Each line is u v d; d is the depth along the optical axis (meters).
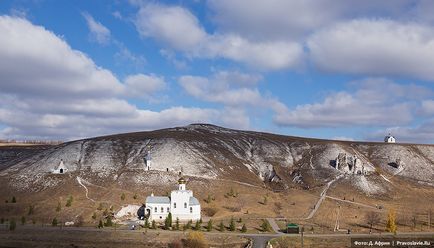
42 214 166.50
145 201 180.25
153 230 142.00
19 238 131.88
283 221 162.25
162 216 165.25
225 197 198.50
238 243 125.69
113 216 165.12
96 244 127.25
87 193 191.12
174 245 121.19
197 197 195.75
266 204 193.25
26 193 198.00
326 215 177.00
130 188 199.38
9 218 162.62
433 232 148.00
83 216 163.38
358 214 180.50
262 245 121.25
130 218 166.75
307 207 191.50
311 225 156.25
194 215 165.25
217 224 154.00
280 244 126.19
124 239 130.25
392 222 146.38
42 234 135.50
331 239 132.25
